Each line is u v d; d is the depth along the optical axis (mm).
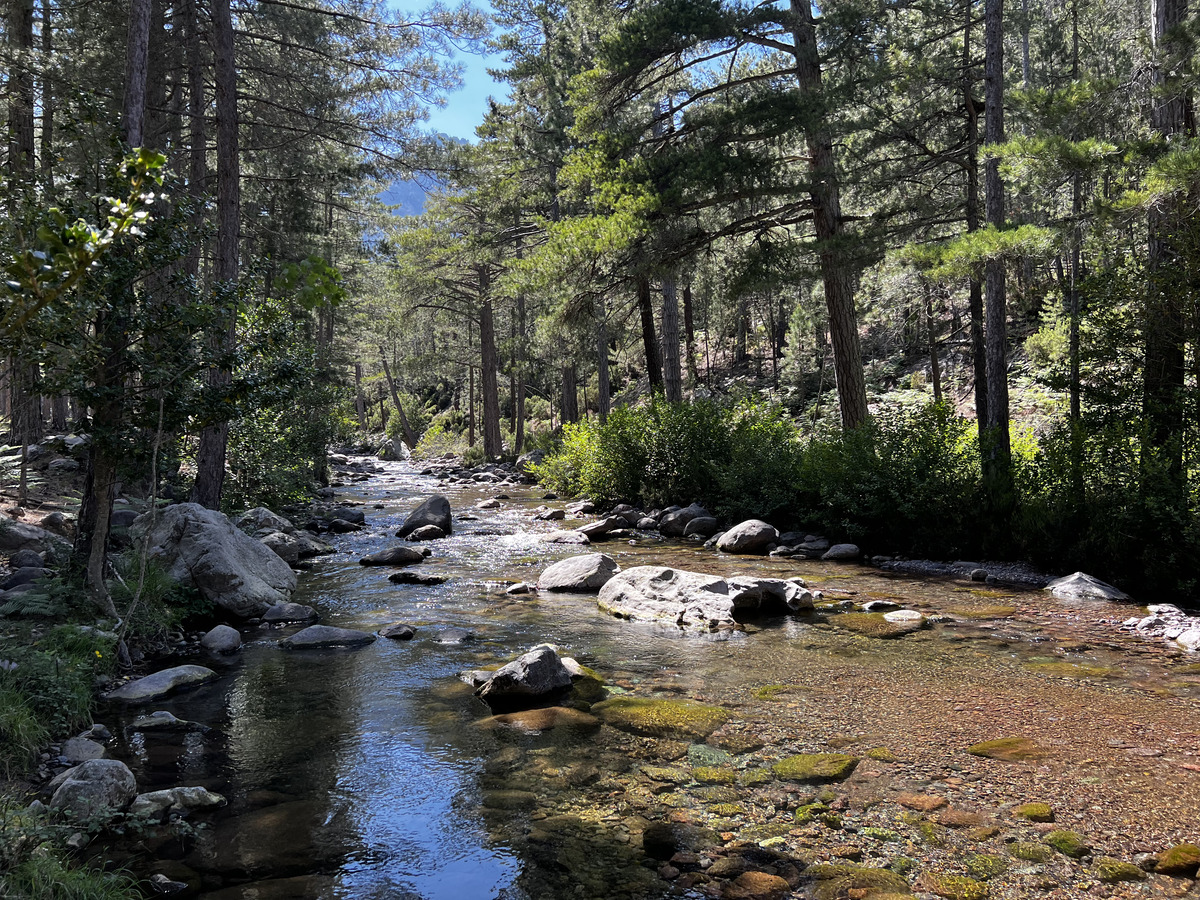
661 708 6035
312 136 18125
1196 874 3676
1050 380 11195
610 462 19031
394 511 20109
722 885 3641
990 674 6727
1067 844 3963
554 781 4801
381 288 37250
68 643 6543
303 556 13273
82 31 15711
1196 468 9320
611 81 16609
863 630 8250
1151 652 7297
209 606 8914
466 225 32000
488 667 7234
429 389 69062
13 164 6770
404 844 4062
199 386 8383
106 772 4480
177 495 13961
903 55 16078
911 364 33250
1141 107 10891
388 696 6453
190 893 3586
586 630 8539
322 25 16875
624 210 15102
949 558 11930
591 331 19375
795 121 14555
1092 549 10203
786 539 13773
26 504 12789
